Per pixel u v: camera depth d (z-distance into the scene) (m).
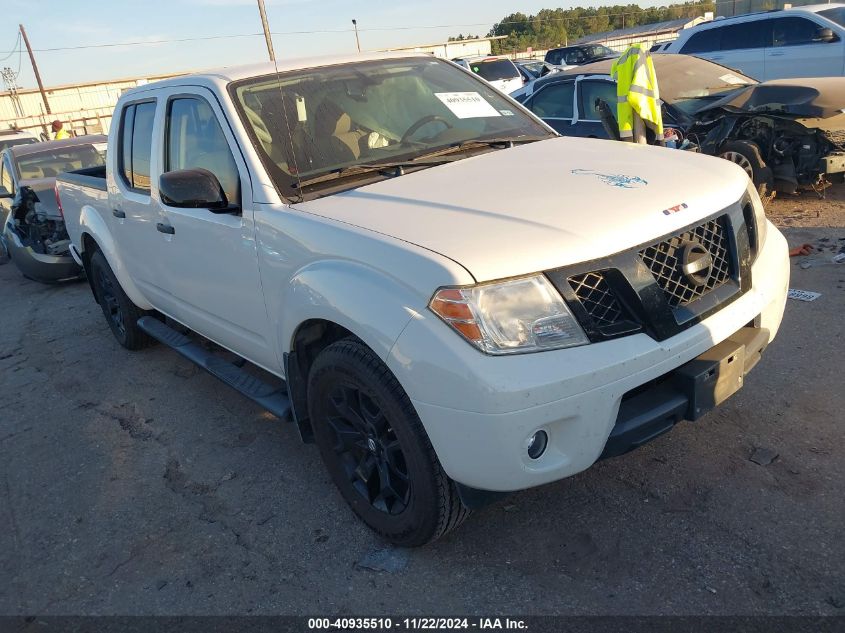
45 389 5.13
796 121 6.83
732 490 2.93
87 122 37.91
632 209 2.57
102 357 5.62
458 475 2.39
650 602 2.42
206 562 2.97
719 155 7.34
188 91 3.68
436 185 2.99
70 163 9.66
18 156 9.65
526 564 2.69
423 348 2.30
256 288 3.21
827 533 2.62
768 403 3.55
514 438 2.24
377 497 2.90
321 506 3.25
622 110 6.74
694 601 2.40
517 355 2.25
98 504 3.53
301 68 3.68
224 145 3.35
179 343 4.42
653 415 2.46
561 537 2.80
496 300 2.27
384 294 2.44
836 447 3.12
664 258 2.52
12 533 3.39
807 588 2.39
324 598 2.67
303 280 2.78
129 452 4.02
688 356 2.48
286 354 3.06
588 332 2.33
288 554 2.95
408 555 2.83
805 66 10.63
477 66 18.55
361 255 2.57
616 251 2.40
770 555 2.55
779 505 2.80
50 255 7.98
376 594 2.65
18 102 42.59
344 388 2.78
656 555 2.63
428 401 2.33
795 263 5.52
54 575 3.03
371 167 3.28
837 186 7.74
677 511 2.85
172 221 3.78
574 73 8.71
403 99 3.77
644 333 2.41
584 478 3.14
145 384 4.95
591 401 2.30
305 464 3.62
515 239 2.39
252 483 3.51
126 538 3.21
